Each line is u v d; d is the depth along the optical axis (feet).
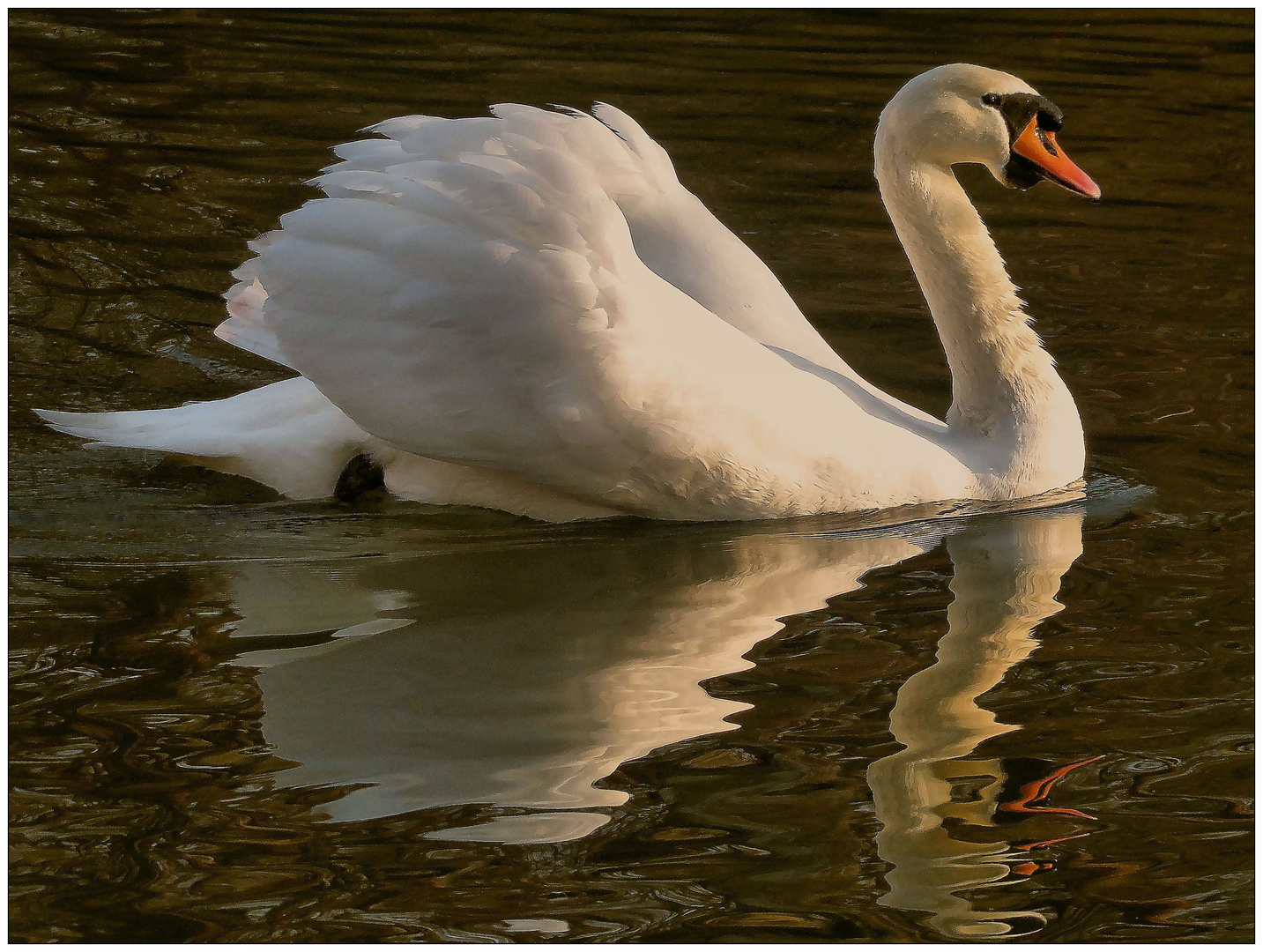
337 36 75.46
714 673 32.78
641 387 37.24
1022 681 32.55
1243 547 38.86
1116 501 41.78
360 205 37.65
